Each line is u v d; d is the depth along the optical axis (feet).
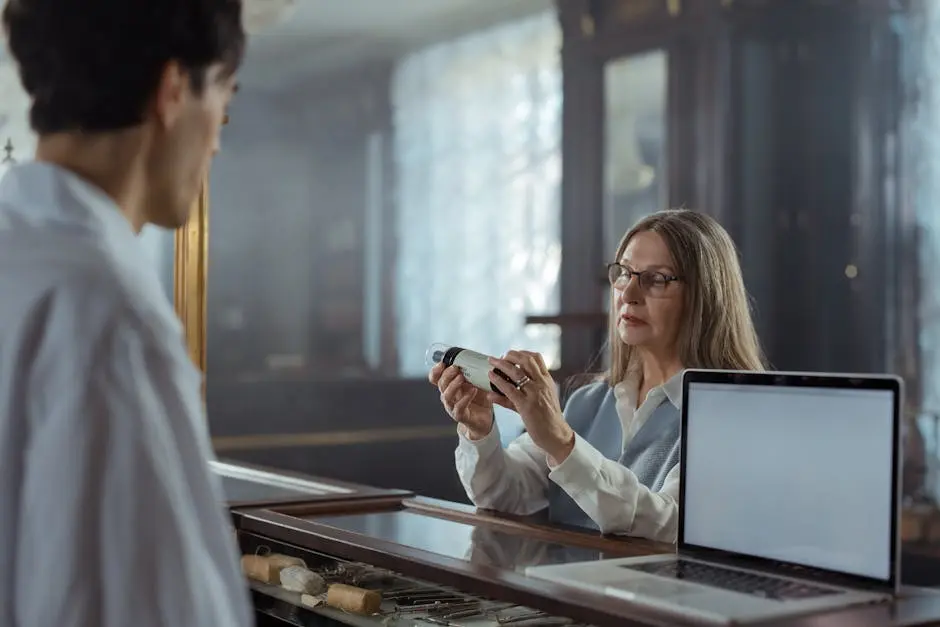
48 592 2.40
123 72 2.82
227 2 3.02
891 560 3.81
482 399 6.43
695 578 4.00
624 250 6.81
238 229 24.35
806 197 21.03
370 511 6.04
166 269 8.47
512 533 5.28
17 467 2.49
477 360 5.91
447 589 4.42
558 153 24.03
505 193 24.93
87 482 2.42
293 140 24.81
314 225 24.98
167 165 2.99
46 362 2.49
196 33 2.91
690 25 21.58
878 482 3.89
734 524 4.35
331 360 25.05
